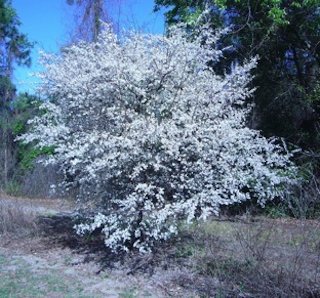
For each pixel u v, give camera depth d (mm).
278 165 8422
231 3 13484
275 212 9297
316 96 14156
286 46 14727
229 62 13820
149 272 6852
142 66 7250
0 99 23812
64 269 7191
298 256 5207
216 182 7188
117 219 6988
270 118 14633
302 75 14938
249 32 14023
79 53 7961
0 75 25469
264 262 5430
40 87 8219
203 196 6816
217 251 6543
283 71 14930
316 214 6305
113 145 6727
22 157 19750
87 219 7973
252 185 7461
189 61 7516
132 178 6969
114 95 7230
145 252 7055
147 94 7293
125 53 7430
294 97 14336
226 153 7156
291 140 14430
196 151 7027
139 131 6801
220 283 5871
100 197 7527
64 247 8430
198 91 7426
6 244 8844
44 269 7215
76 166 7230
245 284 5520
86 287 6363
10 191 17766
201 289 6062
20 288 6348
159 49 7457
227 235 7145
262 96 14438
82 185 7691
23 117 20609
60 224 10234
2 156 19141
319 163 12383
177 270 6828
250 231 6156
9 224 9555
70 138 7656
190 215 6496
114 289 6277
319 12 13422
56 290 6250
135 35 7805
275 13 12516
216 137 7035
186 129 6871
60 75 7812
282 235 6090
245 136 7391
